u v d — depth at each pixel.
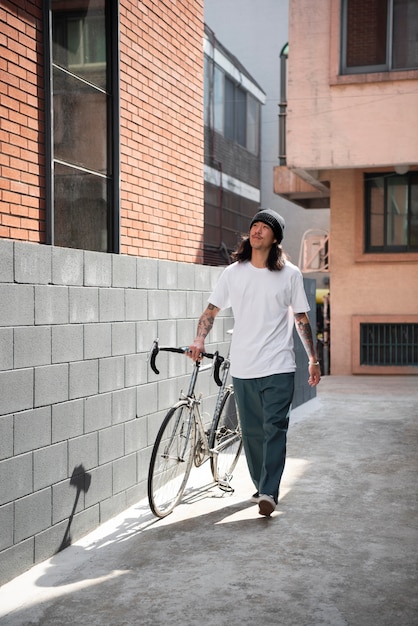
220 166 19.88
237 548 4.21
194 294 6.23
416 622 3.23
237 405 5.01
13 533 3.74
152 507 4.64
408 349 14.80
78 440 4.35
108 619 3.30
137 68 6.21
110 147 5.86
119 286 4.88
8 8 4.38
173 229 7.01
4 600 3.51
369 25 12.87
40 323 3.94
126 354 4.98
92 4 5.57
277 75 24.61
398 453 6.79
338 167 12.98
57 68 5.11
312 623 3.23
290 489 5.52
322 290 21.52
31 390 3.86
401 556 4.08
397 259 14.65
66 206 5.24
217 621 3.26
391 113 12.69
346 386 12.59
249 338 4.86
